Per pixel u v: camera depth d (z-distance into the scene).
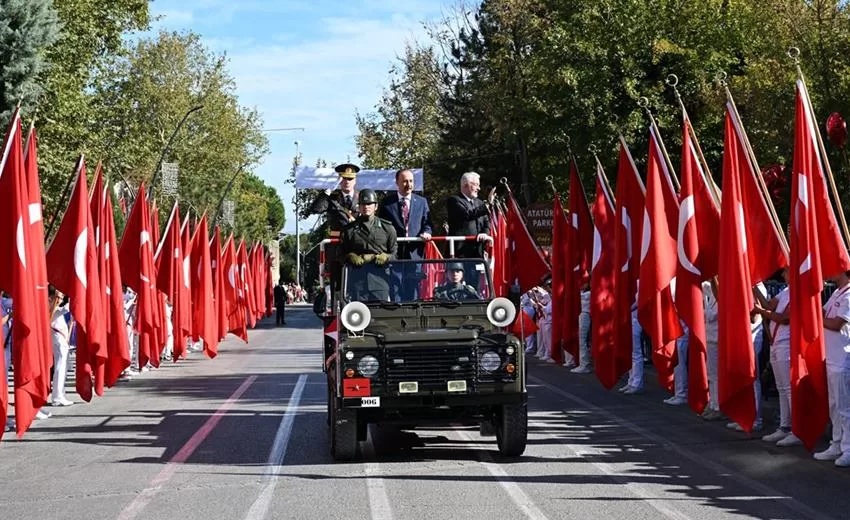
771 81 24.81
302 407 15.48
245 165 56.53
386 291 11.49
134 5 39.47
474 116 48.50
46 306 11.94
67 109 34.00
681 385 15.23
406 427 13.07
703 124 31.27
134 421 14.22
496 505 8.36
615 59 32.72
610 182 33.22
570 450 11.15
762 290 12.79
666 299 12.70
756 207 11.41
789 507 8.15
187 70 57.31
